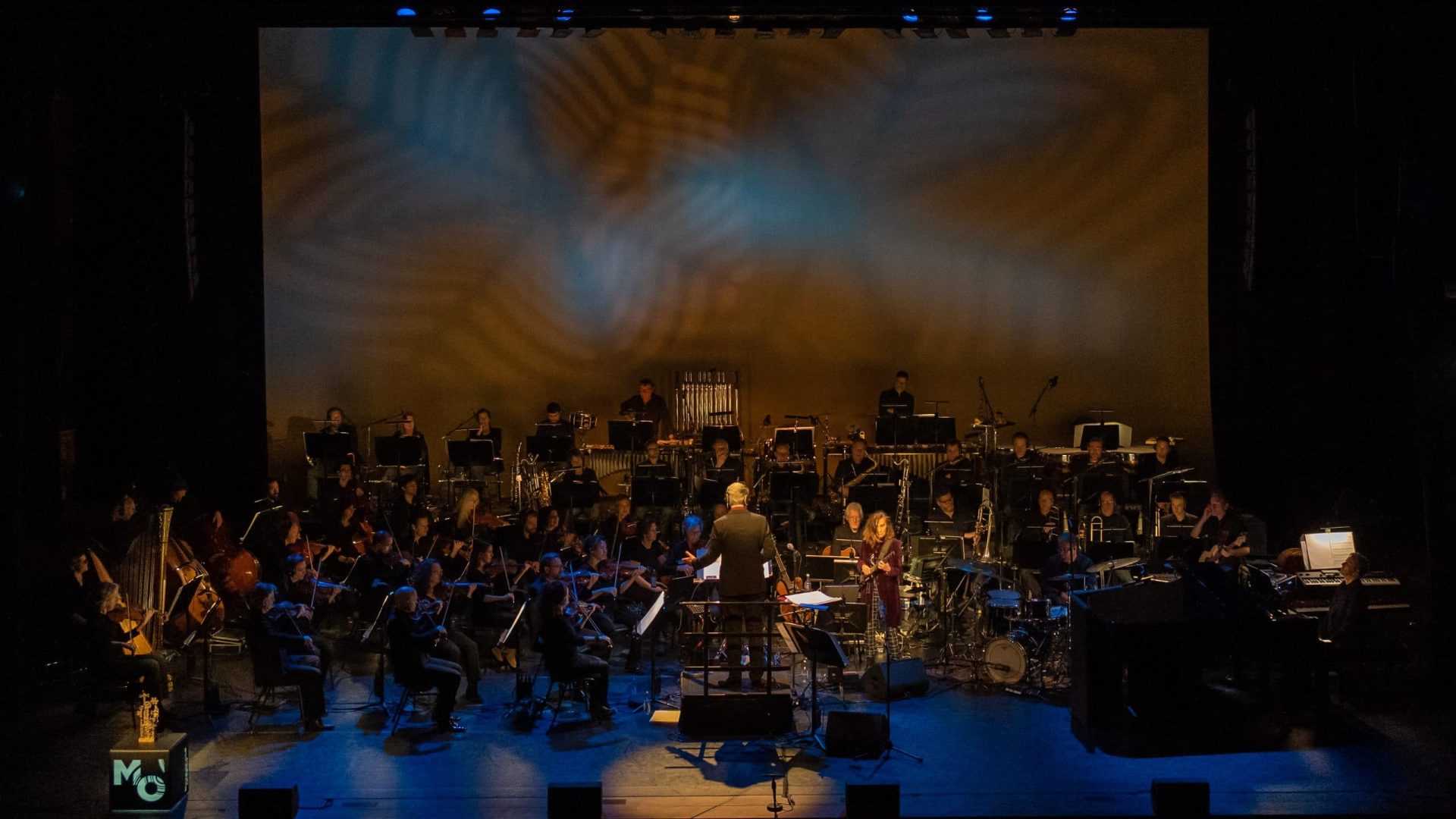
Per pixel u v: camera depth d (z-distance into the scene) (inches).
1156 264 660.7
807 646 378.6
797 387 684.7
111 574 458.0
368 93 664.4
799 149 672.4
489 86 669.9
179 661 482.0
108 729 412.2
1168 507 557.0
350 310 668.7
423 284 673.6
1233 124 595.8
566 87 670.5
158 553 464.1
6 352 448.1
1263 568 491.2
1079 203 663.8
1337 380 529.7
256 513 568.7
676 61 669.9
